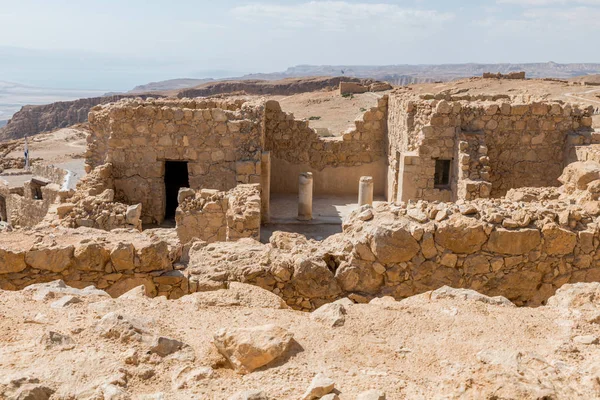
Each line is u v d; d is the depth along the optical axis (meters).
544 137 19.11
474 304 6.07
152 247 8.06
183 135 19.55
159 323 5.43
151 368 4.41
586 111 19.14
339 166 25.44
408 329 5.40
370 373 4.47
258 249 8.74
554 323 5.58
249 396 3.88
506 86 51.59
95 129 21.00
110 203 15.06
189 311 5.89
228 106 22.86
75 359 4.44
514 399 3.82
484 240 8.03
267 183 20.28
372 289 8.07
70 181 32.50
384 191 25.16
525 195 13.02
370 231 8.08
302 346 4.95
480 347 5.01
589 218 8.41
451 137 18.89
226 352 4.68
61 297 6.11
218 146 19.62
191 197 15.20
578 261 8.23
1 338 4.91
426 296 6.63
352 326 5.41
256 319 5.62
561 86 48.50
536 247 8.12
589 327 5.38
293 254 8.36
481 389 3.97
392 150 23.02
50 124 138.88
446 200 19.20
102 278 8.03
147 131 19.48
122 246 7.98
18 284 7.85
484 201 9.41
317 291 7.98
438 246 8.03
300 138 25.14
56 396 3.91
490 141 19.09
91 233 10.01
